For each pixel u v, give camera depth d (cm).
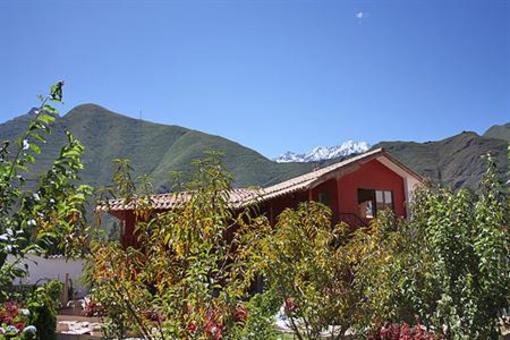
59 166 309
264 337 546
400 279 659
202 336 359
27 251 287
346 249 626
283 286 558
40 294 327
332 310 584
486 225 618
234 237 454
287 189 1841
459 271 630
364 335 644
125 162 422
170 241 375
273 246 503
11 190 304
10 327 289
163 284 392
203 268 365
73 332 1157
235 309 392
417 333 659
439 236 642
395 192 2119
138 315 390
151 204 427
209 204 377
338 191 1936
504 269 609
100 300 394
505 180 659
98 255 386
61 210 308
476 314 605
